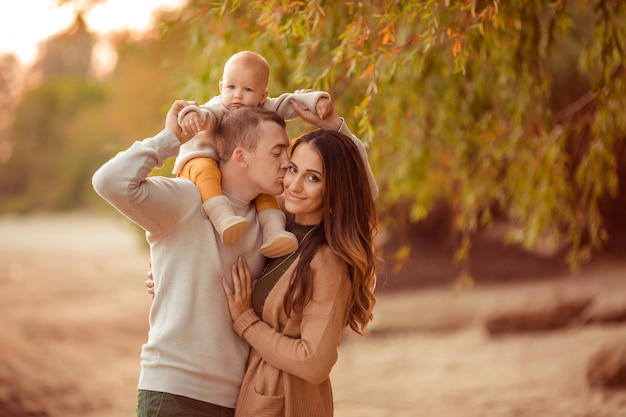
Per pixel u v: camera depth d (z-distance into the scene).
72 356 10.55
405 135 6.38
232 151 2.89
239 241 2.90
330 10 4.55
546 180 6.47
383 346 11.33
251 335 2.84
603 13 4.88
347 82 5.18
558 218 6.94
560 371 8.38
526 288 15.00
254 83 2.96
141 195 2.67
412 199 12.07
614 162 6.01
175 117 2.79
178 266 2.81
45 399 8.18
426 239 17.09
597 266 16.19
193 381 2.79
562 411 6.91
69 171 51.78
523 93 6.04
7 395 8.09
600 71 5.52
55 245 30.28
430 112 6.34
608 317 10.68
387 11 3.82
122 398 8.48
